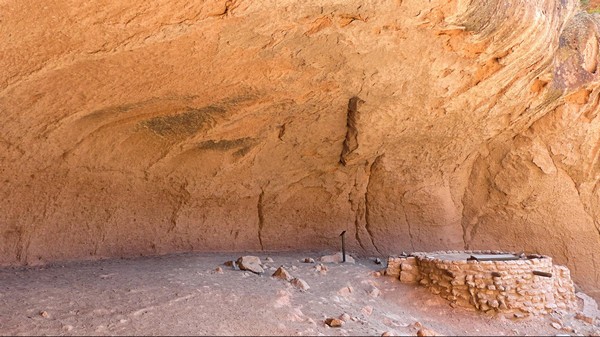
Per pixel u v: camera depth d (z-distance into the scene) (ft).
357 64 20.58
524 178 29.48
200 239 24.90
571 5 25.29
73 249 20.08
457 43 20.94
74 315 12.18
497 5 19.60
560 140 28.89
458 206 30.96
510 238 30.53
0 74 14.25
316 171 27.81
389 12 18.03
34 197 18.58
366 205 29.99
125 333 11.30
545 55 23.90
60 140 17.97
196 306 13.76
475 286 18.80
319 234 29.19
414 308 18.75
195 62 17.37
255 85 19.84
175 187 23.29
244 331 12.28
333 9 17.07
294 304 15.43
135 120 19.84
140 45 15.35
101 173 20.33
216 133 21.95
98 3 13.64
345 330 13.67
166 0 14.24
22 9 13.00
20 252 18.35
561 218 29.86
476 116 26.71
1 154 16.71
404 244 29.86
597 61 27.45
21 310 12.17
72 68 15.52
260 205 27.27
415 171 29.07
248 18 16.05
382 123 24.91
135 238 22.31
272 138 24.50
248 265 19.88
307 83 21.02
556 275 20.56
